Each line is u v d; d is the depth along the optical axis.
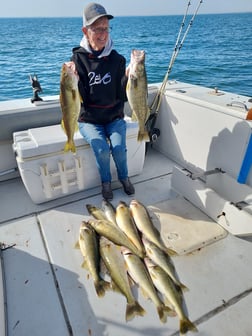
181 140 2.73
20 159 1.98
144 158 2.82
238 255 1.70
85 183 2.37
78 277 1.57
